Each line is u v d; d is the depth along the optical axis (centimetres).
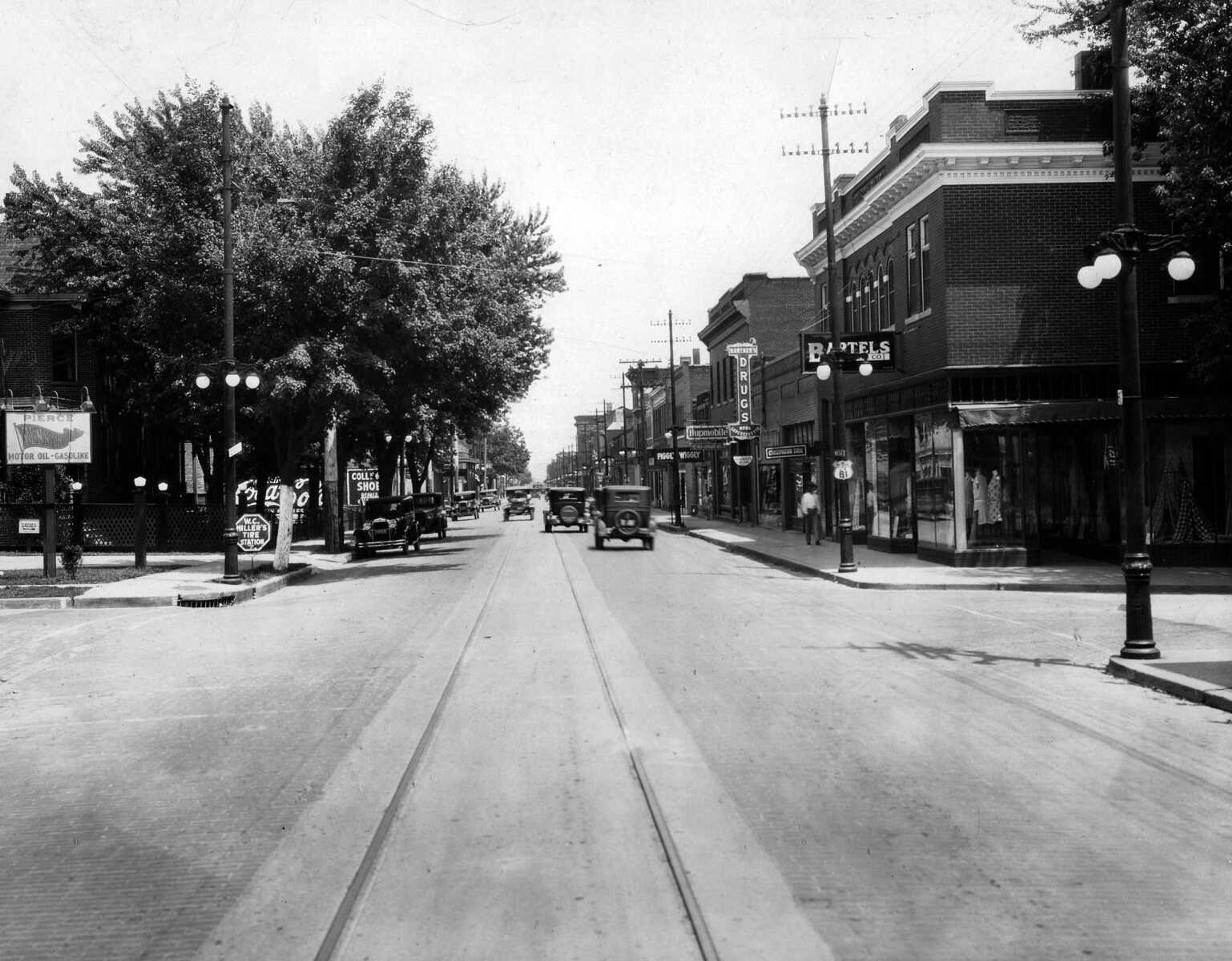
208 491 4378
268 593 2420
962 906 511
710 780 733
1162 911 505
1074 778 734
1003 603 1898
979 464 2538
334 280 2538
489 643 1420
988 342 2520
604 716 947
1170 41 2023
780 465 4516
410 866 578
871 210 3014
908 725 901
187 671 1290
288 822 669
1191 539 2461
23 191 3738
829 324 3659
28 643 1591
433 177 2844
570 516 5341
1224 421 2458
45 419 2534
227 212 2431
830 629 1542
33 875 587
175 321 2825
